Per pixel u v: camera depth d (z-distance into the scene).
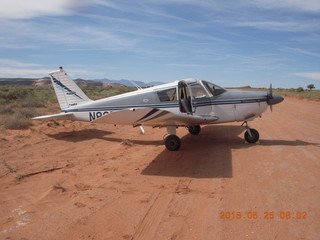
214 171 5.55
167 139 7.40
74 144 8.23
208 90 8.03
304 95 31.97
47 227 3.47
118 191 4.67
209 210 3.82
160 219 3.62
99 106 8.70
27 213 3.88
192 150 7.38
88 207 4.05
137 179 5.27
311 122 11.48
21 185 5.00
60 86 9.16
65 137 9.12
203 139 8.77
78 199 4.35
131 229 3.38
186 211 3.82
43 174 5.62
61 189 4.72
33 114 12.09
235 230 3.25
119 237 3.21
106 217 3.71
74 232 3.34
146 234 3.26
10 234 3.31
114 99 8.51
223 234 3.17
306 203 3.89
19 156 6.73
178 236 3.18
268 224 3.36
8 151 7.09
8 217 3.77
